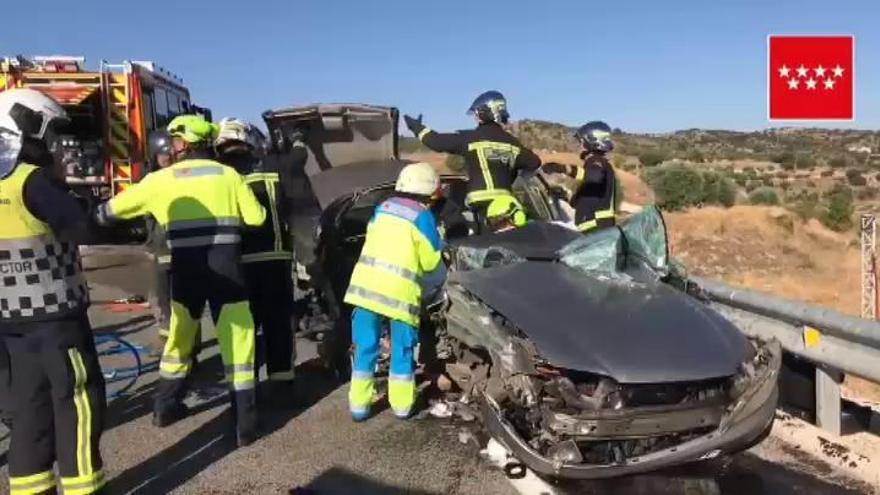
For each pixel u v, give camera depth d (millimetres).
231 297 5395
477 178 6793
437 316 5871
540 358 4348
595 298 4797
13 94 3969
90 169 12812
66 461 4125
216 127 5820
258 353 6953
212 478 4918
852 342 5062
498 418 4547
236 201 5461
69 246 4109
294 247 8000
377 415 5949
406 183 5754
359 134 9688
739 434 4242
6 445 5418
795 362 5699
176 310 5590
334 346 6875
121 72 12789
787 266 27203
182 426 5793
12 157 3904
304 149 8555
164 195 5367
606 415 4125
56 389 4062
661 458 4191
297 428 5723
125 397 6438
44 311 3982
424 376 6434
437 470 4984
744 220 30875
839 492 4613
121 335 8344
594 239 5254
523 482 4785
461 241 5988
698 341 4395
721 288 6281
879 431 5496
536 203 7230
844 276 25906
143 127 12961
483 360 5316
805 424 5535
